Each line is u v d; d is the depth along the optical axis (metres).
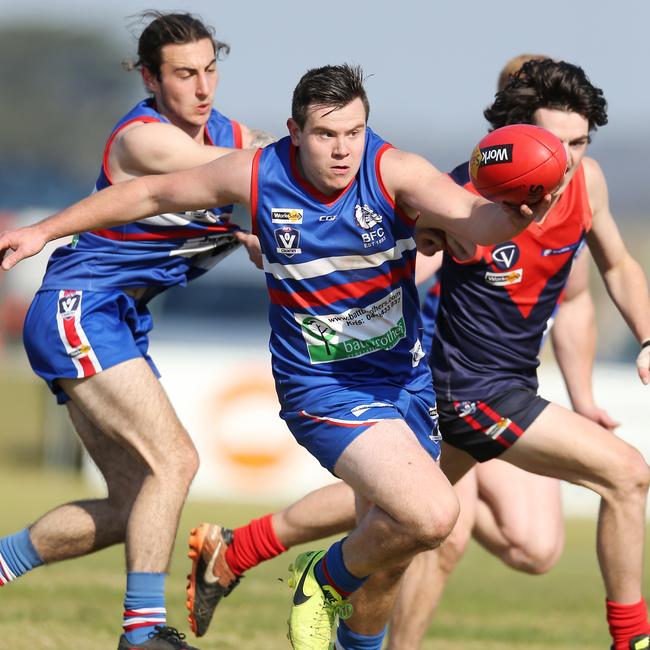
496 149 14.04
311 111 14.73
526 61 19.34
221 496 43.41
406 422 16.33
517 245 17.84
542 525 20.88
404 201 15.32
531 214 14.16
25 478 49.22
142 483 18.16
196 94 18.50
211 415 43.59
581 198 18.22
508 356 18.20
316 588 16.30
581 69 17.45
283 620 22.20
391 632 19.31
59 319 18.42
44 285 18.92
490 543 21.25
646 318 18.84
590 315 20.47
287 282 15.82
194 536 19.41
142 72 18.88
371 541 15.55
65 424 54.38
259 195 15.52
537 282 18.08
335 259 15.58
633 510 17.61
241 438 43.59
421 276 18.94
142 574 17.52
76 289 18.56
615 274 19.09
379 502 15.21
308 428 16.17
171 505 17.81
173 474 17.92
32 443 61.72
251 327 81.19
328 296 15.78
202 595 19.52
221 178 15.64
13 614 21.27
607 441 17.64
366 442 15.45
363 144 15.02
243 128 19.64
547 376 43.06
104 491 43.94
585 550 35.25
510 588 27.44
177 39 18.36
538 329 18.38
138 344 19.22
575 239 18.19
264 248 15.80
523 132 14.09
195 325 81.00
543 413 17.86
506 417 17.94
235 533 19.44
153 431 18.02
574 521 42.34
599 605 25.30
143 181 15.93
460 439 18.34
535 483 21.11
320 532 19.14
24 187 127.88
